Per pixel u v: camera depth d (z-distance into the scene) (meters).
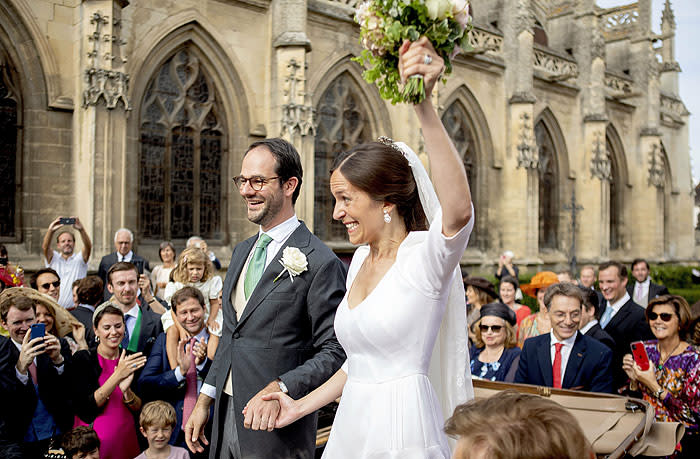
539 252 25.80
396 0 1.88
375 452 2.09
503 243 23.86
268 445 2.93
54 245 12.44
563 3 28.64
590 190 27.09
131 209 13.92
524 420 1.18
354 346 2.22
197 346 5.15
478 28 22.80
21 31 12.12
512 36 23.86
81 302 6.72
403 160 2.33
